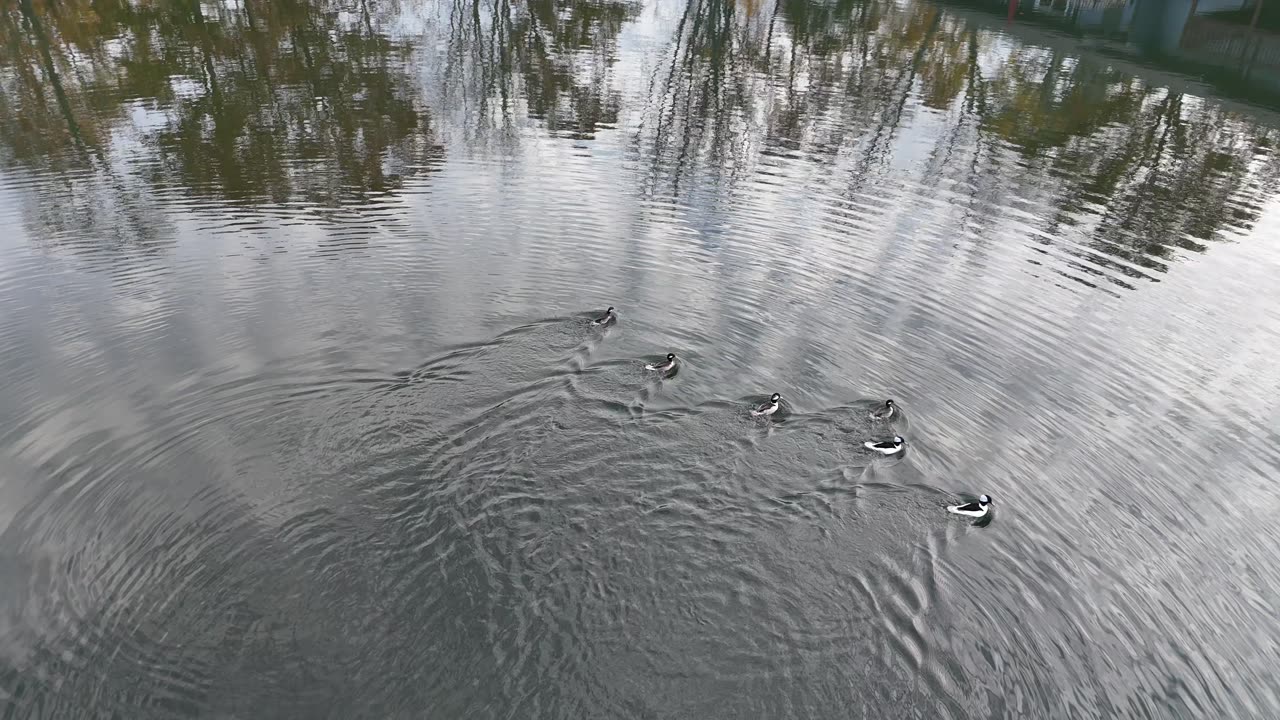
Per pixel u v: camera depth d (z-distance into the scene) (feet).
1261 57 171.42
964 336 72.79
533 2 223.30
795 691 40.50
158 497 49.49
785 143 125.49
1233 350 71.72
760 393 63.62
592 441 57.36
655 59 175.22
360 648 41.29
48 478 50.11
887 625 44.29
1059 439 59.47
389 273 79.30
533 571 46.60
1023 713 39.50
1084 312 77.51
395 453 54.95
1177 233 97.91
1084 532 50.85
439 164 109.70
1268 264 89.56
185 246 83.05
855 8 236.02
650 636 43.16
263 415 57.72
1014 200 105.81
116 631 40.93
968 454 57.72
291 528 48.16
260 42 163.63
